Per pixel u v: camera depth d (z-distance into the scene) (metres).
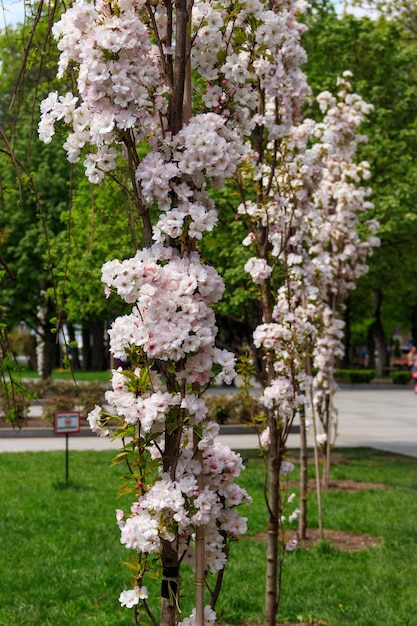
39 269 24.86
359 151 18.80
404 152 19.73
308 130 6.53
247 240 5.70
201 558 3.08
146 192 2.95
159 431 3.01
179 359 2.93
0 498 9.95
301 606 6.17
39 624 5.76
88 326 39.50
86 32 2.97
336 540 8.20
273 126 5.55
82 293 16.34
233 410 16.58
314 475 11.66
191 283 2.84
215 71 3.30
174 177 3.04
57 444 15.38
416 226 19.78
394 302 38.62
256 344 5.59
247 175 5.75
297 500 9.80
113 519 8.85
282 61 5.64
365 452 14.27
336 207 9.42
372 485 11.05
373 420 19.98
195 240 3.09
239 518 3.34
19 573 6.91
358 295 30.30
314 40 20.16
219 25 3.25
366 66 20.28
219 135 3.10
